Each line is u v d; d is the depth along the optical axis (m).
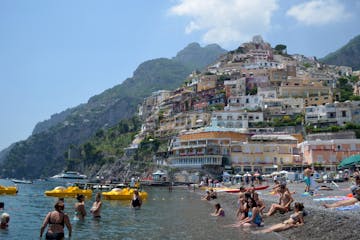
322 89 158.12
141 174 147.62
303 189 59.59
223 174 105.75
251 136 122.25
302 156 111.81
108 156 194.38
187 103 176.75
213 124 136.75
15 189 70.12
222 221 32.03
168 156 138.62
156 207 45.91
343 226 21.89
